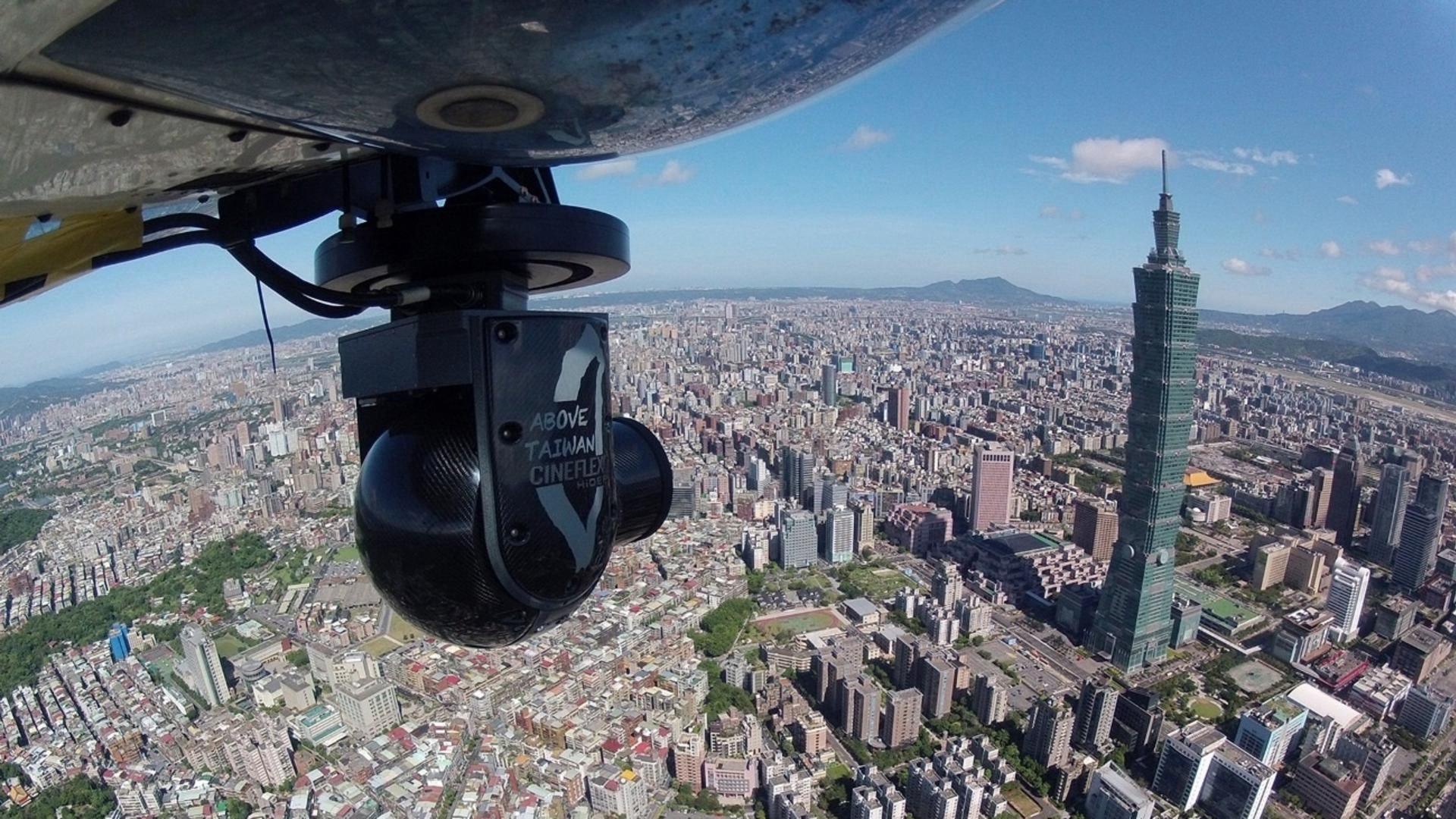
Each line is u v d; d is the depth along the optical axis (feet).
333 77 4.65
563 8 4.03
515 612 6.79
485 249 6.90
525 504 6.58
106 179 5.63
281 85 4.72
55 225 5.95
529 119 5.50
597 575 7.47
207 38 3.98
